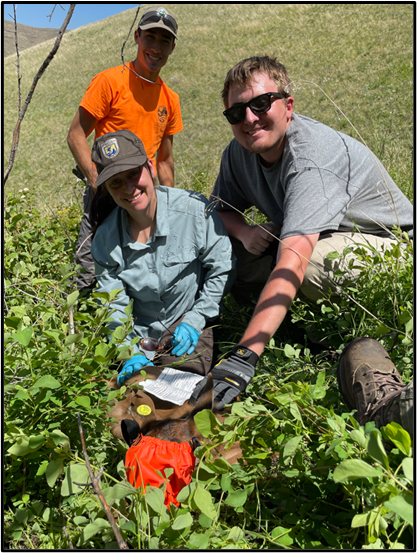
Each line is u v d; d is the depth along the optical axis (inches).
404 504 36.9
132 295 99.0
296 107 628.1
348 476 39.2
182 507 51.9
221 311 107.7
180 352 91.4
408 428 51.9
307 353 86.0
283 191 98.3
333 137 93.1
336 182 90.7
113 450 69.5
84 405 58.0
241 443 55.6
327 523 50.2
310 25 997.8
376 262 86.2
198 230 96.6
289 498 52.7
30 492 59.1
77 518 51.6
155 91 139.3
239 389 70.6
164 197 95.8
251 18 1157.1
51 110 929.5
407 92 565.6
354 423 53.7
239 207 119.6
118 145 86.4
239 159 107.3
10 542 55.0
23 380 63.7
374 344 71.3
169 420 67.4
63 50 1332.4
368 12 952.3
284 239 86.0
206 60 980.6
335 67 746.8
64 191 271.3
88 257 125.0
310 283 93.8
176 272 95.8
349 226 98.7
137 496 50.0
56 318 77.1
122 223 95.0
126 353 66.5
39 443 53.1
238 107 88.0
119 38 1316.4
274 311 78.1
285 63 836.6
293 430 54.7
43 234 135.3
